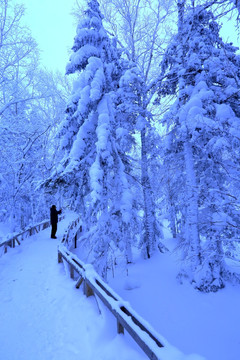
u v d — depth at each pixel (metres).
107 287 4.79
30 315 5.24
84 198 10.46
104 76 8.68
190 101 8.78
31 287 6.81
